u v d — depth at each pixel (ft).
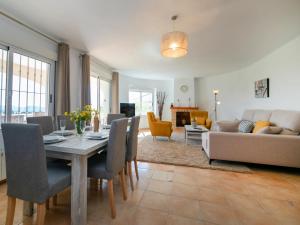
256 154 9.14
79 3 6.96
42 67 10.27
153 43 11.34
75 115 6.56
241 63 16.43
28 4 7.06
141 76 23.90
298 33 9.86
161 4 6.97
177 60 15.43
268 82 13.80
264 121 11.77
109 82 19.63
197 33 9.72
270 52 13.26
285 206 5.96
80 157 4.91
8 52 8.21
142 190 7.02
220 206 5.93
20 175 4.20
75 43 11.32
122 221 5.09
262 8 7.27
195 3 6.90
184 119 25.13
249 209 5.76
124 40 10.80
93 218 5.21
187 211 5.62
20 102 8.94
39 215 4.20
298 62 10.48
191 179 8.11
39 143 4.01
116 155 5.65
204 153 12.21
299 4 6.99
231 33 9.75
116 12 7.60
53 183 4.46
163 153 12.16
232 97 20.70
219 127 11.39
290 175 8.66
